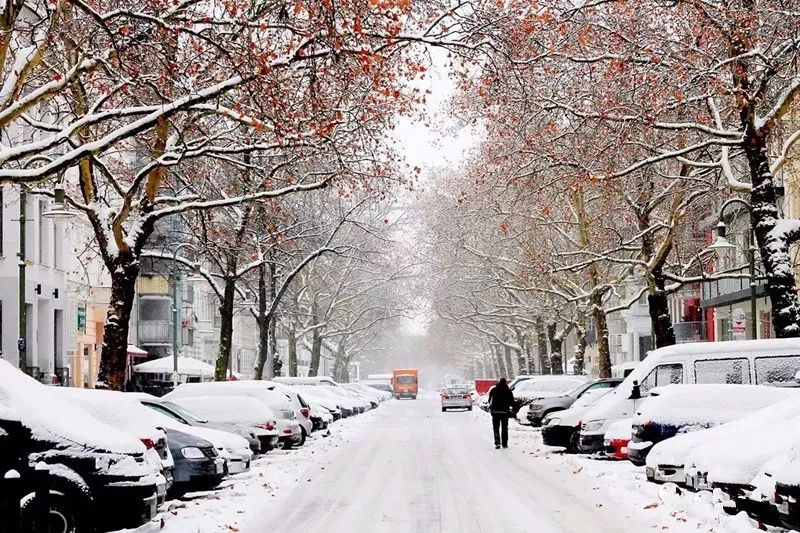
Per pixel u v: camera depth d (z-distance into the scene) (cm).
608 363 4869
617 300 8812
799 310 2672
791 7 2545
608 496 1989
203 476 2012
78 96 2502
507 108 3020
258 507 1884
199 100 1811
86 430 1478
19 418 1447
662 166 3831
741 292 5344
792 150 3469
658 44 2656
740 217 4856
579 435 2836
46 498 1329
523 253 5503
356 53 1806
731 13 2461
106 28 1730
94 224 2852
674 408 2097
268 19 1986
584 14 2670
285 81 2084
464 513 1777
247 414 2889
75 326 5775
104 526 1459
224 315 4253
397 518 1727
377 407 8450
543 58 2480
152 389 7044
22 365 3431
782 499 1290
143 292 7256
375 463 2842
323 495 2080
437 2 2044
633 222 4453
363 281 7988
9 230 4775
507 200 4838
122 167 3566
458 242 5962
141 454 1519
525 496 2011
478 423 5353
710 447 1670
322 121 2205
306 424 3641
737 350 2450
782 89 2866
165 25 1753
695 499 1672
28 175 1739
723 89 2609
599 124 2750
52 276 5294
